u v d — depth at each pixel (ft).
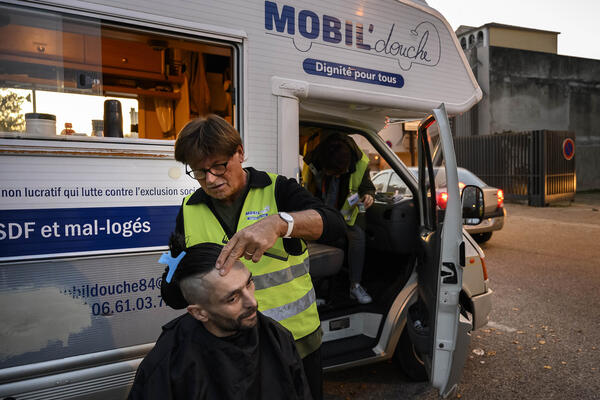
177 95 7.77
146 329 6.95
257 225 4.63
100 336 6.62
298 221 5.03
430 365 8.42
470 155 50.80
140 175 6.81
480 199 9.22
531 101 59.21
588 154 62.90
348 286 11.93
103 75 7.14
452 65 10.52
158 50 7.54
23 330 6.13
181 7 6.97
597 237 28.45
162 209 6.98
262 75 7.77
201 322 4.08
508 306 15.92
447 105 10.41
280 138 7.97
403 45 9.59
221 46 7.52
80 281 6.44
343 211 10.82
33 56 6.20
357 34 8.88
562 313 15.19
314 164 11.74
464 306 10.59
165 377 3.74
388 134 32.73
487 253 24.20
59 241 6.27
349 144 10.90
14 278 6.03
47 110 6.33
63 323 6.36
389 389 10.33
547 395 10.05
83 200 6.40
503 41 70.33
